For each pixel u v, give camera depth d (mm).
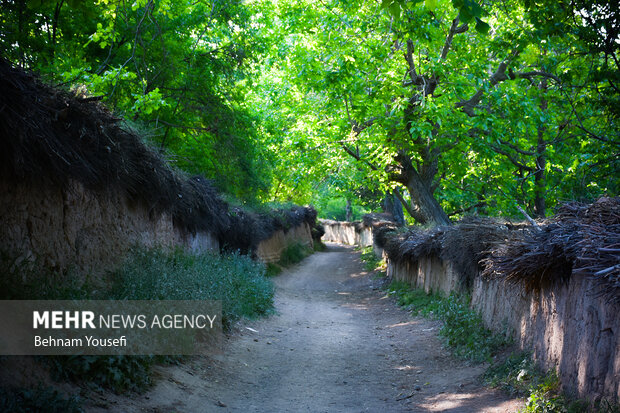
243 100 19500
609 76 10609
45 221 6359
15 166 5457
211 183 14703
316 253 40938
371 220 37812
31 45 11812
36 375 4500
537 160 16781
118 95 13773
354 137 17922
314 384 7406
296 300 17781
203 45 18047
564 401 5219
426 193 17938
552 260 5688
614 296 4387
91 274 7395
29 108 5383
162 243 10695
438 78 15336
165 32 15422
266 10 19406
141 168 8992
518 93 14641
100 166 7246
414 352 9516
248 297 12539
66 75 9734
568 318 5637
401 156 17562
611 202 5492
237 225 17656
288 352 9367
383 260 28047
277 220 27984
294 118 21875
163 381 6039
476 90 15789
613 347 4594
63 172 6305
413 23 12953
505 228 9078
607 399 4547
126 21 13461
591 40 10430
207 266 11344
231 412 5773
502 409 5582
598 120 13859
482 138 16156
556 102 15133
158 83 15805
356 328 12641
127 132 8133
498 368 6953
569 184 15500
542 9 9352
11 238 5684
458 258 10797
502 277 7523
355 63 15242
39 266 6109
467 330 9047
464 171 19766
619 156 12281
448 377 7477
